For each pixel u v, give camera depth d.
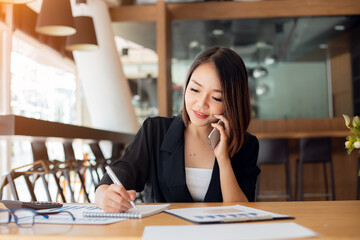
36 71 5.79
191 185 1.47
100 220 0.93
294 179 5.55
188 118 1.49
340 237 0.73
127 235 0.77
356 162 5.51
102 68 5.34
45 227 0.86
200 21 6.41
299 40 6.75
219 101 1.39
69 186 3.50
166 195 1.50
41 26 3.36
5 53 4.59
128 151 1.53
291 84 6.77
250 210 1.03
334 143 5.57
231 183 1.37
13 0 2.53
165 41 5.82
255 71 6.80
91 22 4.28
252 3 6.15
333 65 6.73
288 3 6.12
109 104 5.35
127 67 7.83
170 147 1.48
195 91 1.40
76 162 3.53
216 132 1.38
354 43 6.67
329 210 1.06
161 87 5.77
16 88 5.14
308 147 4.97
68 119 7.18
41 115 5.96
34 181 3.04
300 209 1.08
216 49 1.43
